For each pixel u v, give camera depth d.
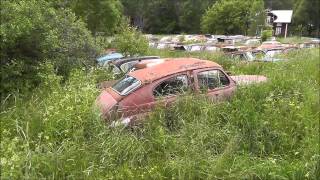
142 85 7.73
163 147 6.55
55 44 11.28
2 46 10.17
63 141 6.34
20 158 5.66
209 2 78.62
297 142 7.04
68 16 13.30
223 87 8.45
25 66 10.64
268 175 5.84
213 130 6.91
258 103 7.97
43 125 6.99
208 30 60.72
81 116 6.93
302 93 8.73
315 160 6.06
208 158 6.20
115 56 14.79
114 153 6.33
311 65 12.98
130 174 5.94
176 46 26.34
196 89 8.12
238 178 5.81
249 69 13.34
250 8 54.97
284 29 71.00
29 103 8.58
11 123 7.36
